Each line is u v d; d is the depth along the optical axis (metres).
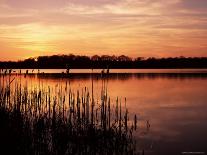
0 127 13.72
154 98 34.16
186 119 22.69
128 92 38.75
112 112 22.78
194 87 47.38
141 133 17.58
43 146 12.80
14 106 15.65
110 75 84.81
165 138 16.94
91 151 13.11
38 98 18.28
